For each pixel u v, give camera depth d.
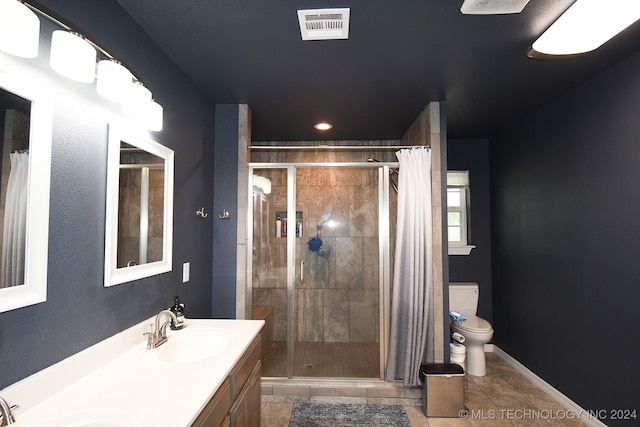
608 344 2.07
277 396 2.60
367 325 2.78
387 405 2.53
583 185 2.27
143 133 1.63
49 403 1.02
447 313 2.54
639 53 1.86
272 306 2.77
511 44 1.77
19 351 0.98
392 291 2.70
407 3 1.44
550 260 2.63
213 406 1.16
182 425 0.91
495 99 2.54
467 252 3.63
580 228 2.31
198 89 2.33
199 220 2.35
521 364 3.05
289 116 2.91
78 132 1.21
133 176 1.53
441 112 2.58
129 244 1.50
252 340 1.66
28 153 1.00
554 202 2.58
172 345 1.57
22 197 0.98
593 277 2.19
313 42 1.75
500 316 3.46
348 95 2.45
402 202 2.61
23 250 0.98
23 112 0.99
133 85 1.34
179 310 1.78
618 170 2.00
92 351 1.24
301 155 3.69
